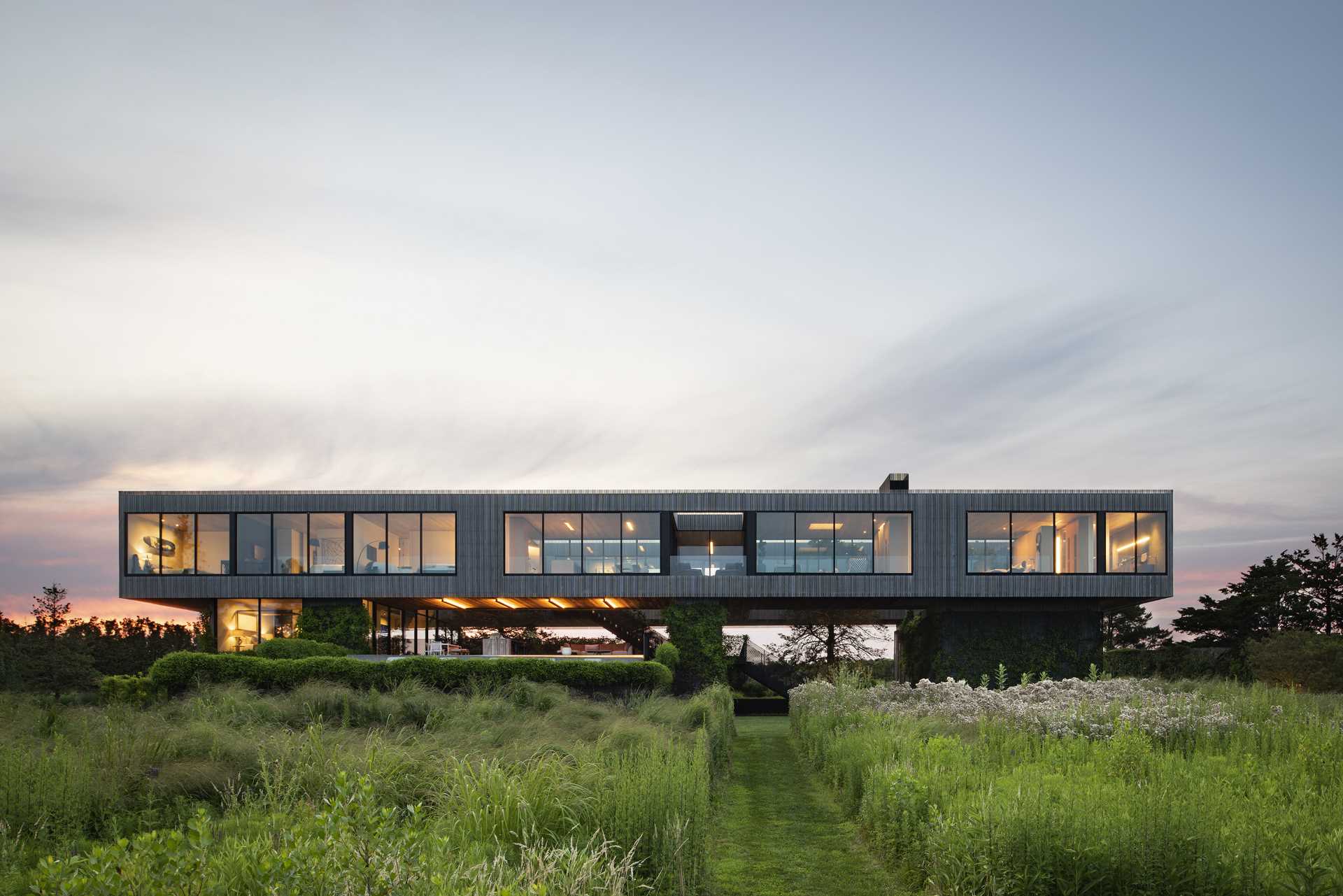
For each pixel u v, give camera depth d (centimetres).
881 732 1189
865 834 959
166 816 803
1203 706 1221
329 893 431
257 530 3042
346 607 3056
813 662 3747
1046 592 2988
